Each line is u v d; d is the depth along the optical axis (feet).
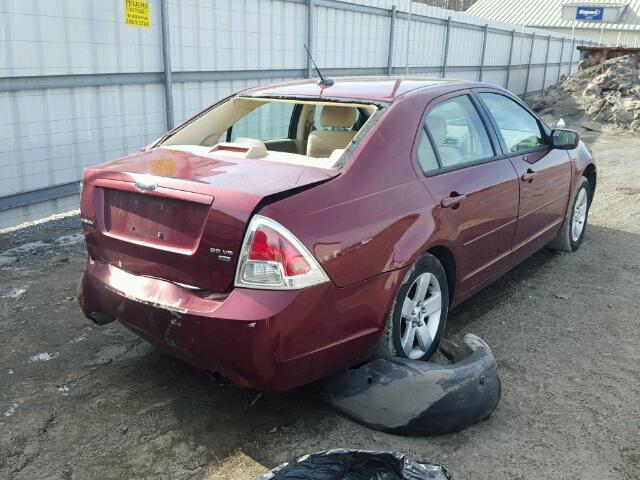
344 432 9.67
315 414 10.15
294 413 10.18
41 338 12.69
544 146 16.07
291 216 8.62
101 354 12.08
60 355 12.01
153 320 9.29
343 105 11.55
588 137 49.14
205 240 8.76
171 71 25.99
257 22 30.37
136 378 11.22
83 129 22.93
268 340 8.41
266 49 31.42
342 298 9.12
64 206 22.99
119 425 9.82
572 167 17.29
